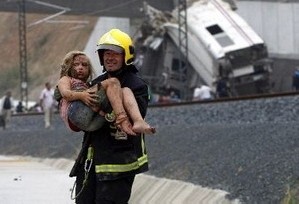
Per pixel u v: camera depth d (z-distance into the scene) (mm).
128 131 9242
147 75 72375
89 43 89375
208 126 32094
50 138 41688
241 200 17000
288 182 16703
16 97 105875
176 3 74500
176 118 40844
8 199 19875
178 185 20359
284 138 22562
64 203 19094
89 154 9703
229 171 19891
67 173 27641
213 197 18000
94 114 9453
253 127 26750
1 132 56812
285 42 73750
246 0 76875
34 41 108062
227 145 24609
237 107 35750
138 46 73500
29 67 105062
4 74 110938
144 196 21062
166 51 71312
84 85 9789
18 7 77250
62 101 9703
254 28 76312
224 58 64750
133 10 76062
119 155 9562
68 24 104000
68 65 9906
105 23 86938
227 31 66750
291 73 72938
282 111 32406
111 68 9648
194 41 67688
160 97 68938
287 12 73625
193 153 25219
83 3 77062
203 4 70062
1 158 37969
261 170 18469
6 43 116625
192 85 69250
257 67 65812
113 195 9539
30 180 24609
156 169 24797
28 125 58656
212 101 38250
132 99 9375
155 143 30688
